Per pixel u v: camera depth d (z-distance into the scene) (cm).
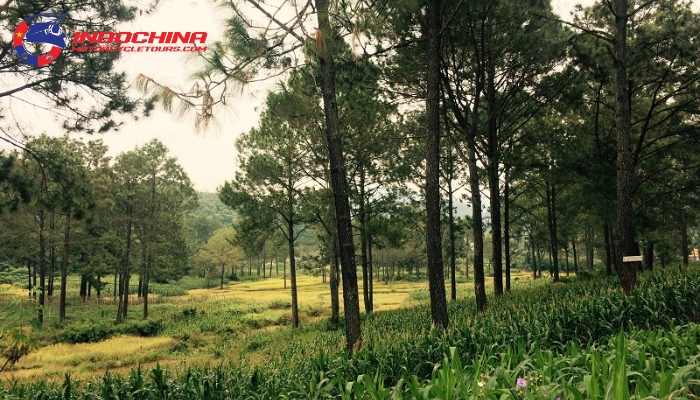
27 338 591
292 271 2378
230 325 2983
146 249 3525
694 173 1675
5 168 1144
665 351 385
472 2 1102
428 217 936
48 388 781
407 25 1132
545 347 612
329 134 859
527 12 1207
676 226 2394
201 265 7462
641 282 1034
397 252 6241
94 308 3906
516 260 7588
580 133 1611
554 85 1427
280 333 2322
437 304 900
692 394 284
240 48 606
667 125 1591
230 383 623
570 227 3008
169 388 631
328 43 689
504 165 1652
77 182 1325
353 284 836
